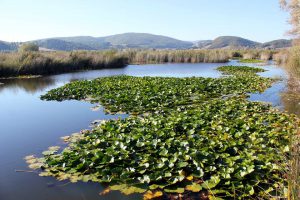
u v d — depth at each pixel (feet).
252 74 79.46
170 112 33.71
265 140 24.26
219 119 29.76
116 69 109.50
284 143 22.82
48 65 89.86
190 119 29.53
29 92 55.31
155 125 27.50
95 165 20.29
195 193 17.08
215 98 43.62
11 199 17.08
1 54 88.12
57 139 27.25
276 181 17.56
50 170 20.27
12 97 49.98
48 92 49.96
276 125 27.89
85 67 108.68
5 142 26.91
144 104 38.27
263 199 15.94
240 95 45.57
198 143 23.15
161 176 18.33
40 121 33.63
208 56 152.97
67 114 36.29
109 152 21.25
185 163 19.51
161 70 104.99
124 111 36.19
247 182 17.58
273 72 88.79
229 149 22.13
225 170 18.53
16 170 20.77
